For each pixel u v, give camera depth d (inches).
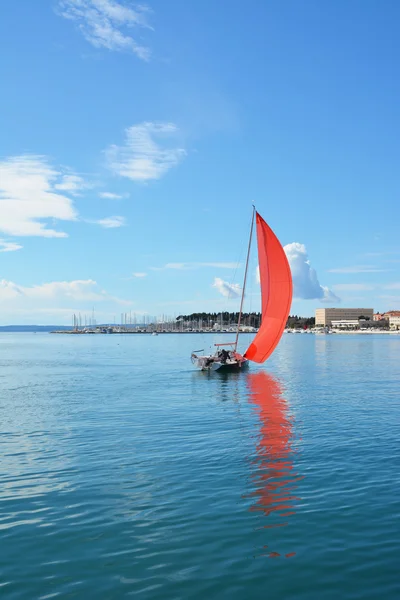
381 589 341.7
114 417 990.4
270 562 379.6
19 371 2126.0
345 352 3668.8
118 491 540.4
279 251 1779.0
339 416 992.9
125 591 340.8
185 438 794.8
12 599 331.3
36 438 806.5
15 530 440.8
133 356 3243.1
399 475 591.8
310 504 497.4
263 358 1860.2
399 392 1368.1
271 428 871.7
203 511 480.1
